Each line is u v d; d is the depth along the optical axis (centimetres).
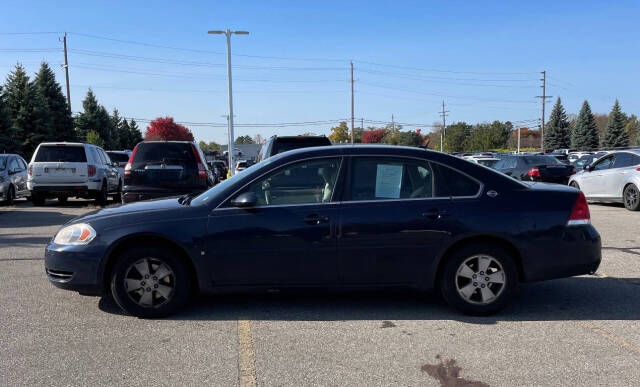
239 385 347
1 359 388
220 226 472
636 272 657
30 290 572
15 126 3597
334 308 511
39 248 818
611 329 455
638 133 7906
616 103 7250
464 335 439
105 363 381
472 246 480
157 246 475
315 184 488
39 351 403
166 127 7944
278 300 536
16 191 1584
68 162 1441
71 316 486
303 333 443
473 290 483
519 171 1705
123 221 476
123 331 447
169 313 480
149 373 365
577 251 488
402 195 486
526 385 349
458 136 10231
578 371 370
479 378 359
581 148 7494
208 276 475
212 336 436
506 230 477
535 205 486
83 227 480
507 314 495
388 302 530
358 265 477
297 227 473
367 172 491
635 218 1149
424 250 477
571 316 489
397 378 359
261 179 487
